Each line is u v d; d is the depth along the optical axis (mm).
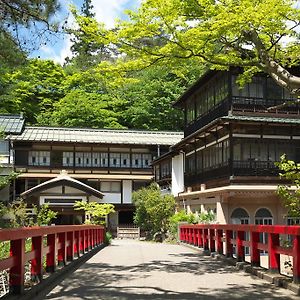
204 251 18203
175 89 47188
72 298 7977
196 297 8133
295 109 23344
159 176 38594
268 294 8469
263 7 9172
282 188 10828
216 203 23562
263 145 22703
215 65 11305
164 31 10383
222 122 21688
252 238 11828
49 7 7992
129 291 8766
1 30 8117
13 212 18609
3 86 10688
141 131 43500
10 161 37688
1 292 7820
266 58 9688
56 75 49531
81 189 35094
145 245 25391
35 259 8688
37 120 46469
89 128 42656
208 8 9539
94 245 20672
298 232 8656
